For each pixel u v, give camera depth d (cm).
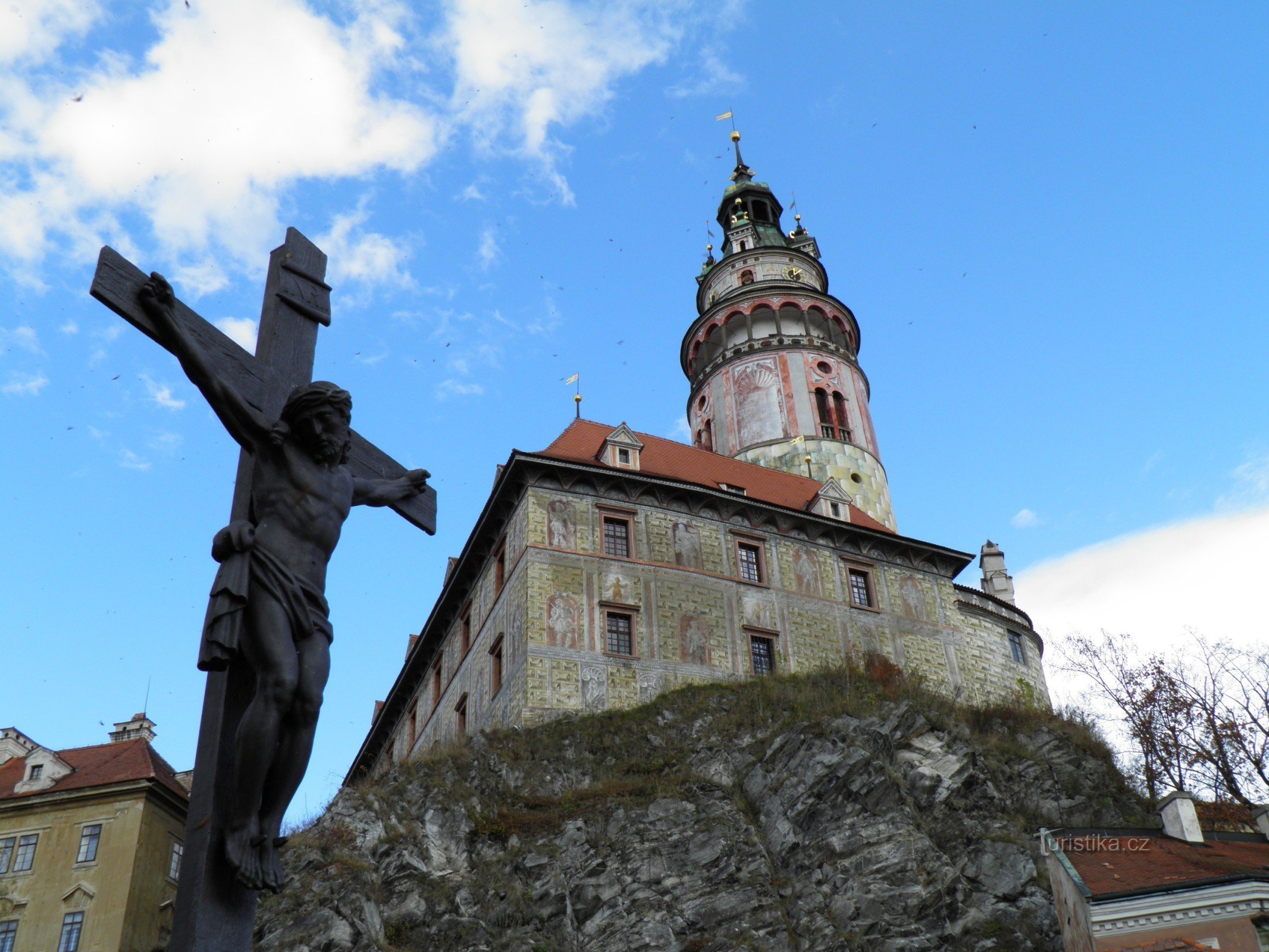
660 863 3509
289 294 677
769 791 3816
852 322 6888
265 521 564
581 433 5456
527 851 3525
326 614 565
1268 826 3347
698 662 4506
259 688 530
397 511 667
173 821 4381
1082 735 4538
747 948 3222
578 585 4503
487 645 4750
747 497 4944
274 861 532
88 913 4009
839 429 6344
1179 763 4475
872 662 4694
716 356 6812
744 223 7688
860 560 5156
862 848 3500
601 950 3259
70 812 4250
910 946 3216
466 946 3147
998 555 6544
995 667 5294
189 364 562
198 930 505
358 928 3089
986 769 3959
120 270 541
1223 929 2441
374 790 3756
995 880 3428
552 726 4122
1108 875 2745
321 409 582
